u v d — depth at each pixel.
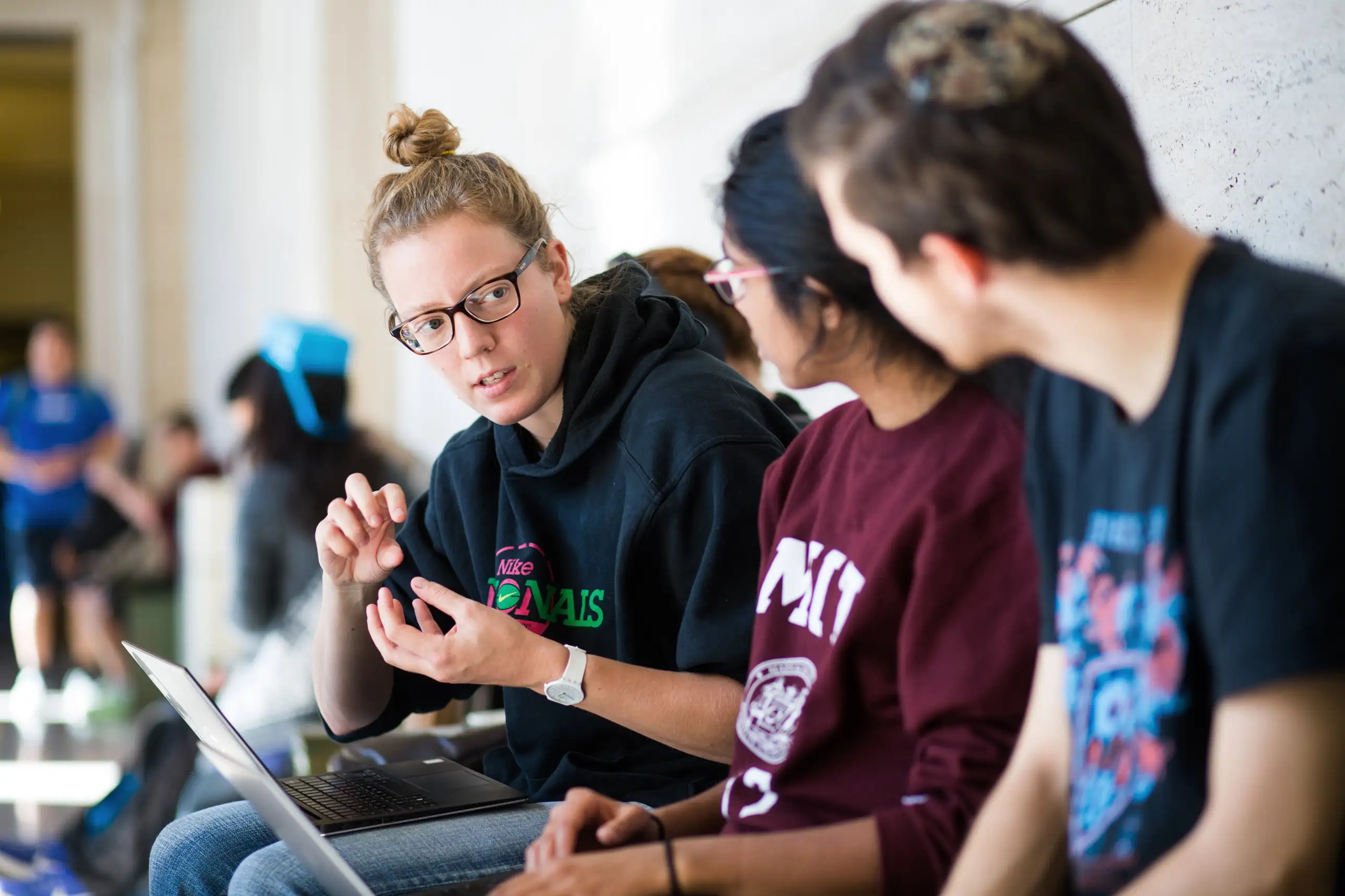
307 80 10.82
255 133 13.46
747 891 1.72
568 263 2.74
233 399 5.30
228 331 14.72
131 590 9.80
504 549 2.78
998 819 1.64
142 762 4.98
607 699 2.30
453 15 9.04
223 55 14.74
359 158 10.46
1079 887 1.54
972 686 1.72
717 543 2.43
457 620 2.27
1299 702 1.31
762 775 1.98
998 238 1.40
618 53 6.04
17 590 11.81
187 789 4.83
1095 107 1.42
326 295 10.38
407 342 2.63
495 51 8.14
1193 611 1.42
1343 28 2.20
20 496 11.73
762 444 2.51
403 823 2.50
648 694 2.32
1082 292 1.44
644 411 2.60
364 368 10.39
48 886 4.88
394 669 2.91
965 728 1.73
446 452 2.97
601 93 6.32
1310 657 1.29
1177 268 1.44
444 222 2.52
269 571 4.97
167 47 16.73
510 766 2.91
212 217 15.38
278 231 12.25
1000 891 1.62
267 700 4.77
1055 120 1.40
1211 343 1.39
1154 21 2.63
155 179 16.78
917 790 1.75
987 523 1.75
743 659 2.38
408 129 2.68
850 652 1.86
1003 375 1.79
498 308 2.54
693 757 2.65
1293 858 1.32
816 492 2.06
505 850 2.38
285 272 11.92
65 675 11.59
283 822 1.99
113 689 11.07
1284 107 2.32
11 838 6.50
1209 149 2.50
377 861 2.30
